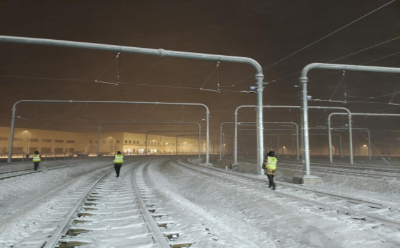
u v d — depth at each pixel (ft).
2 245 15.06
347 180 49.14
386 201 28.96
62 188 38.42
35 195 36.04
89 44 33.86
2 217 23.85
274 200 26.43
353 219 19.90
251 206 26.14
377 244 14.71
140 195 31.76
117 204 27.43
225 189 35.78
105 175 57.16
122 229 18.44
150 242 15.55
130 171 74.49
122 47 34.68
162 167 98.68
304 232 17.56
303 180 43.06
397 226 17.60
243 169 95.55
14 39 31.68
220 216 24.48
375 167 79.66
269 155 33.88
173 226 19.11
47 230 18.02
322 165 92.68
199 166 82.33
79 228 18.57
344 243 15.17
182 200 30.09
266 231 19.35
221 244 14.99
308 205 24.62
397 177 48.55
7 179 44.91
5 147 224.12
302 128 44.83
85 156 176.86
